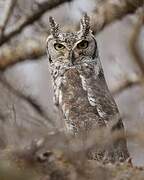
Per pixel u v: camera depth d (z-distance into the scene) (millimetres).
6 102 13938
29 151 11203
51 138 11258
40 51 23312
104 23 22469
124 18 22812
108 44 24969
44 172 11336
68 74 16062
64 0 21922
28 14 22172
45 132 11258
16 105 14695
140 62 20156
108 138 11188
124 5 22219
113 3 22375
